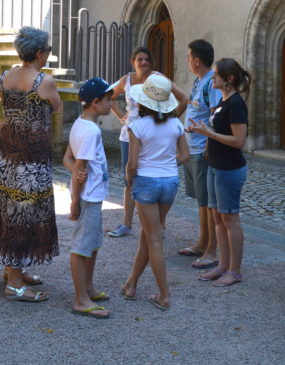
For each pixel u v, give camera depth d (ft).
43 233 18.22
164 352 15.06
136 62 24.34
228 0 54.08
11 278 18.47
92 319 17.02
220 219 20.48
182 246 24.67
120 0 66.74
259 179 41.63
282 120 54.49
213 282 20.20
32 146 17.78
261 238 26.48
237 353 15.10
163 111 17.34
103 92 16.94
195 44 21.79
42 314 17.33
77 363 14.39
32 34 17.57
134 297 18.57
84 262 17.33
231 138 18.92
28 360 14.49
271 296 19.04
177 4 59.67
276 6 51.60
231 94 19.29
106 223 27.96
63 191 35.35
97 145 17.06
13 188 17.88
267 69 53.31
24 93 17.57
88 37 48.29
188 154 18.33
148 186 17.30
